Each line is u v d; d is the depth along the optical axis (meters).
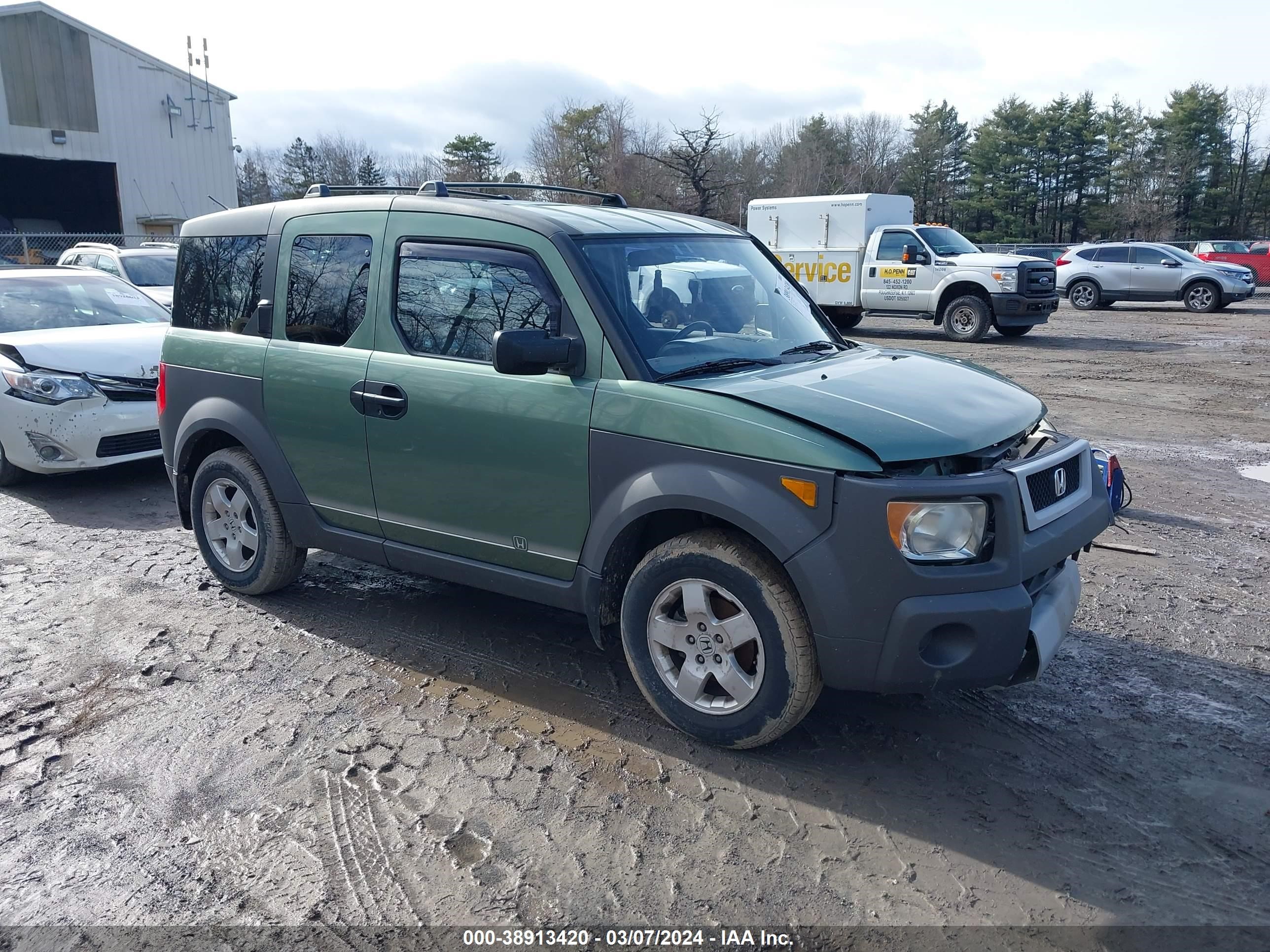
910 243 19.02
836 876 2.90
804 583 3.19
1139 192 66.56
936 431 3.27
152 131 33.75
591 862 2.97
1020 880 2.89
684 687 3.61
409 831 3.12
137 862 2.99
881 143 77.00
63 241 32.44
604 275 3.79
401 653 4.48
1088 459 3.90
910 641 3.13
